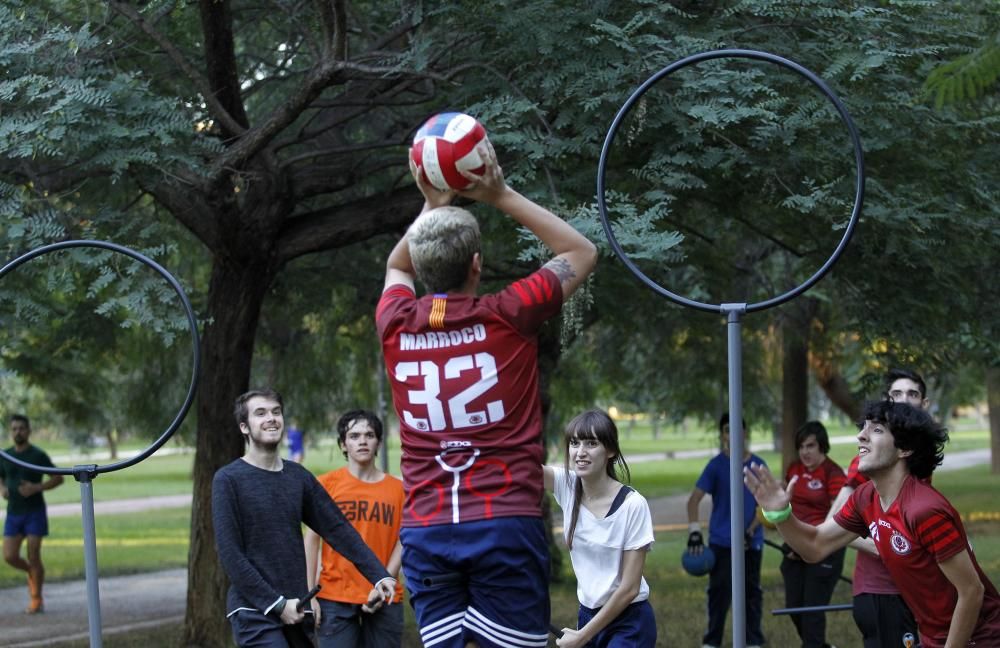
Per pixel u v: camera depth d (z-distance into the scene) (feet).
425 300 13.30
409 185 40.14
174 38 36.40
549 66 31.04
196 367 17.84
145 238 31.53
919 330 36.37
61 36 29.43
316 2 32.12
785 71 31.37
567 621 45.85
